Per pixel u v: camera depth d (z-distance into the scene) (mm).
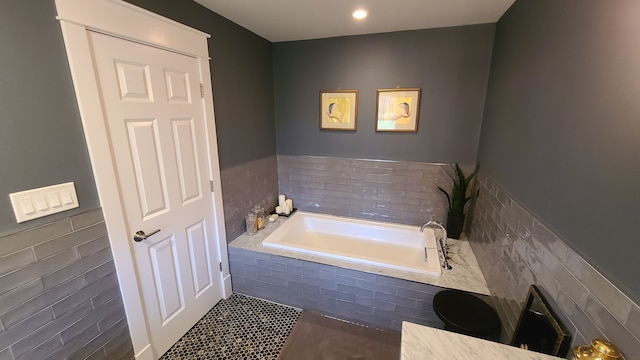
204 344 1891
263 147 2787
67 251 1211
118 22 1310
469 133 2434
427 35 2352
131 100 1419
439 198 2650
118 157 1383
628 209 711
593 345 745
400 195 2768
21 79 1018
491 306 1731
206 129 1957
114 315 1449
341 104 2729
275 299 2332
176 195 1764
